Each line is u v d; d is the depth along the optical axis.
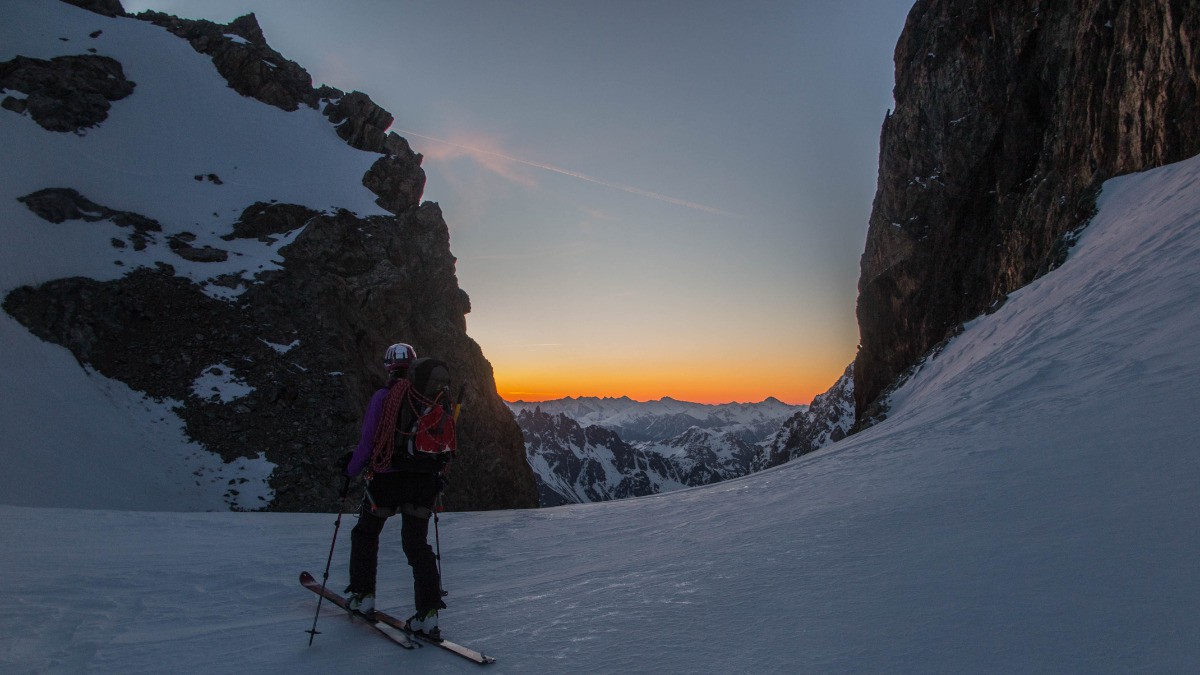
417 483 4.14
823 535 4.86
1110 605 2.67
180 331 34.09
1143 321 10.59
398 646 3.72
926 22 52.12
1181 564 2.90
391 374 4.45
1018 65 40.25
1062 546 3.43
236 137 54.41
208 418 30.36
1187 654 2.19
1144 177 23.17
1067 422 6.66
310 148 57.62
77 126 46.78
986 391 11.33
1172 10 23.31
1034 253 31.94
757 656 2.83
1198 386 6.15
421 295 49.91
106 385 29.95
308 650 3.73
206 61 63.16
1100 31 29.33
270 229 45.44
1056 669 2.27
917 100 49.56
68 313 31.94
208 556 8.02
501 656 3.34
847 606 3.23
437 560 4.08
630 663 2.98
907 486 5.98
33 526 9.71
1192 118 22.20
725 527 6.63
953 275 44.72
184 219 43.47
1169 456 4.54
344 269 44.19
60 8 60.88
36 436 25.09
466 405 48.44
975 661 2.43
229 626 4.50
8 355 28.44
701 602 3.75
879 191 56.00
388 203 54.34
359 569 4.24
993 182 42.34
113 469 25.78
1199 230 14.10
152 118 51.88
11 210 36.22
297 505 27.95
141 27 63.53
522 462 54.06
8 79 47.62
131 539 9.18
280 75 65.69
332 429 31.94
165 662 3.60
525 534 9.26
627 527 8.62
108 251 37.12
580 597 4.41
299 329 37.44
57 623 4.68
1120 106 26.39
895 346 51.34
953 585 3.23
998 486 5.06
